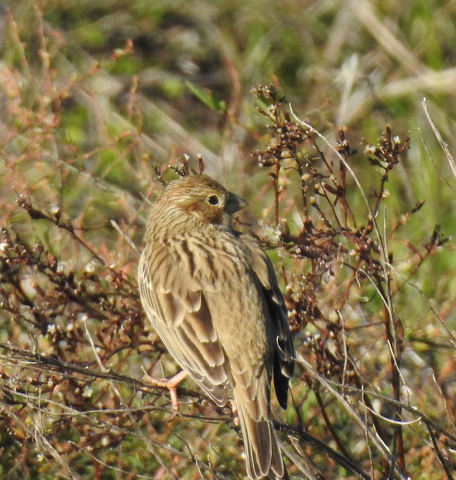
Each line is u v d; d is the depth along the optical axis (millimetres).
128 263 13102
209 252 10930
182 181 11578
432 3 18344
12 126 14945
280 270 13234
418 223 15188
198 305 10578
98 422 10562
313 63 18172
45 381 11164
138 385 10523
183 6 19078
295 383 12680
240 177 15195
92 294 12070
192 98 17844
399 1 18375
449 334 10648
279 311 10727
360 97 17172
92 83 17547
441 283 13867
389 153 11008
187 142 16828
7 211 13734
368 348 12805
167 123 17172
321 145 16094
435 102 17156
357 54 17891
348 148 11148
